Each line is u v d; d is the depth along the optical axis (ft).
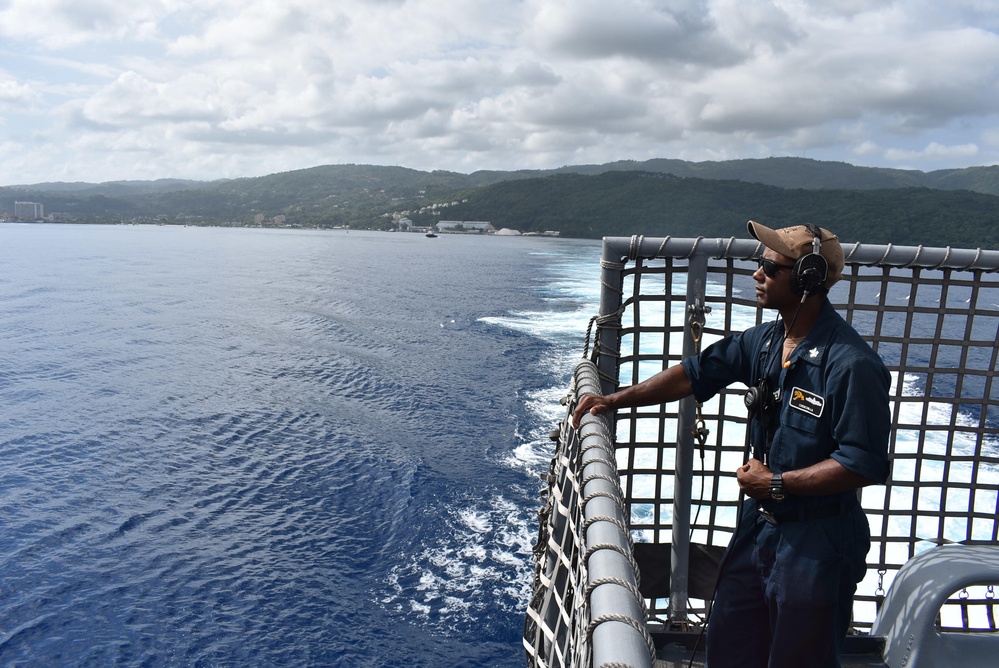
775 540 6.47
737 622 7.00
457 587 61.16
